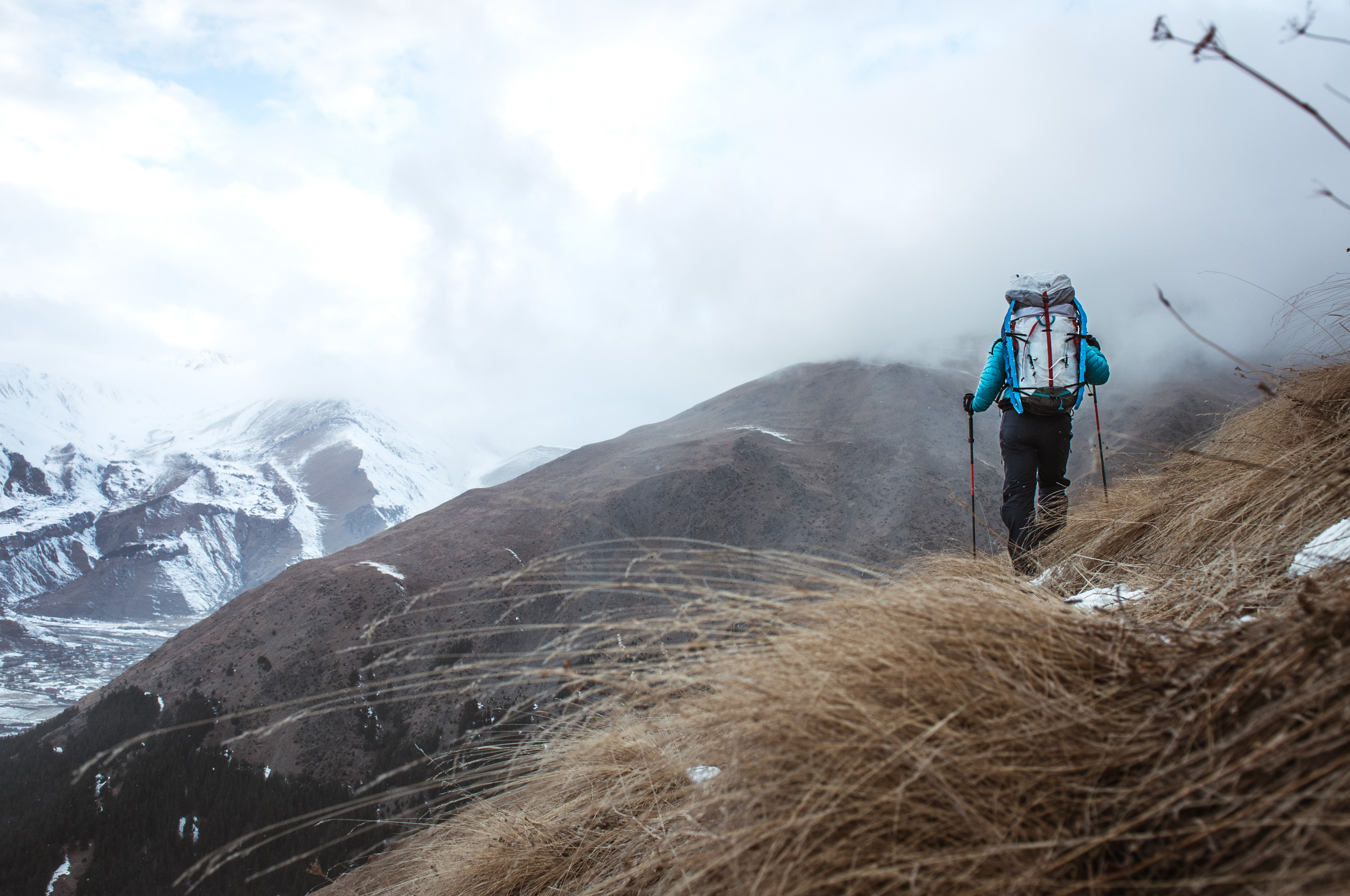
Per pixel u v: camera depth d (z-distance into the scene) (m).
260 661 122.69
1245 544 2.43
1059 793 1.08
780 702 1.38
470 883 2.29
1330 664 0.98
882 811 1.14
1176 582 2.34
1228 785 0.94
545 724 2.48
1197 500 3.26
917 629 1.47
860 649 1.44
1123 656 1.36
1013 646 1.40
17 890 80.25
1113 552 3.67
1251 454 3.24
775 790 1.27
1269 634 1.21
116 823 88.50
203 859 1.43
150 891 81.31
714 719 1.49
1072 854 0.93
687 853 1.54
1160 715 1.15
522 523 163.25
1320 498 2.18
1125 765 1.09
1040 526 4.19
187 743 104.44
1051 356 4.16
